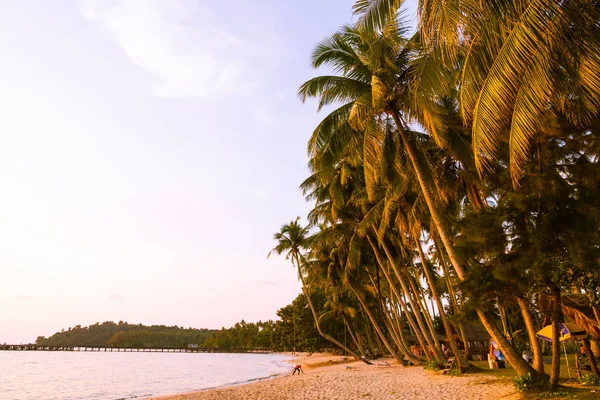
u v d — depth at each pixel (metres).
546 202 9.83
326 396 16.53
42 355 109.56
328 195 26.95
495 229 10.47
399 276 23.39
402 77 14.59
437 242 21.05
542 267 9.44
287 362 68.44
